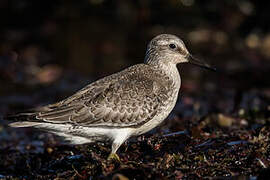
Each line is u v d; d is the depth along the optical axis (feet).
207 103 57.93
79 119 33.40
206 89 64.34
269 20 81.15
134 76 35.06
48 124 33.35
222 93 62.64
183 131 38.22
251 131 37.45
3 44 81.87
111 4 88.07
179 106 57.36
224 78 68.80
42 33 85.35
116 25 87.76
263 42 81.05
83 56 77.61
